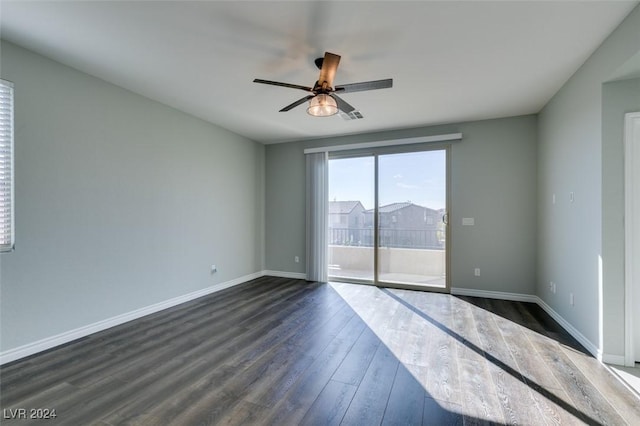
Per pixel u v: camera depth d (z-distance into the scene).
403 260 4.84
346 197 5.26
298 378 2.23
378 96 3.49
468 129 4.45
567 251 3.13
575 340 2.88
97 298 3.06
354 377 2.25
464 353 2.62
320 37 2.35
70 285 2.83
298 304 3.99
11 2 1.94
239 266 5.15
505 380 2.21
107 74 2.97
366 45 2.45
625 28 2.10
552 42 2.41
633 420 1.79
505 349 2.70
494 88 3.29
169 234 3.86
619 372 2.30
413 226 4.79
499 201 4.30
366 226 5.11
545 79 3.07
